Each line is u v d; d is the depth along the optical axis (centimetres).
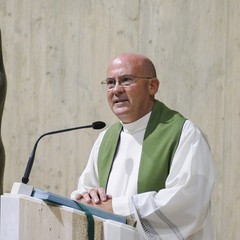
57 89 1733
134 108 951
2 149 1341
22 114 1803
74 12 1705
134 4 1584
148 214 846
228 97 1402
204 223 890
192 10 1473
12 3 1827
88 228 724
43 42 1764
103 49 1644
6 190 1827
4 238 771
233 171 1383
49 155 1744
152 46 1543
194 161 885
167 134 950
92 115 1658
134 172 953
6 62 1831
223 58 1415
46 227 736
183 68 1484
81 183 1038
